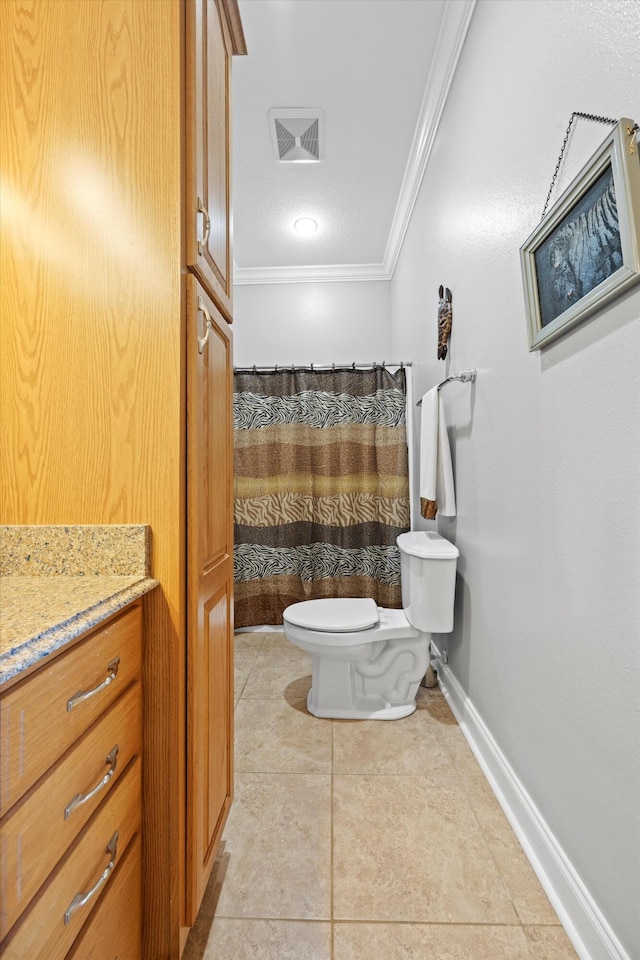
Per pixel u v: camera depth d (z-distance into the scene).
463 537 1.76
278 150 2.35
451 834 1.23
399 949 0.93
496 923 0.98
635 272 0.73
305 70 1.89
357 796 1.37
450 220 1.88
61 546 0.85
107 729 0.70
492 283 1.42
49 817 0.55
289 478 2.81
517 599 1.26
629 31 0.76
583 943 0.91
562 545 1.02
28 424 0.86
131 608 0.80
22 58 0.87
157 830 0.84
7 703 0.48
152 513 0.85
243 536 2.81
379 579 2.80
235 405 2.82
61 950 0.57
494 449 1.42
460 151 1.73
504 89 1.30
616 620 0.83
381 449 2.80
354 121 2.17
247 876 1.10
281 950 0.93
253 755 1.58
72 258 0.86
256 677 2.20
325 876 1.10
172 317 0.84
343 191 2.68
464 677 1.76
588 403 0.91
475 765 1.52
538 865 1.10
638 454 0.77
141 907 0.83
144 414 0.85
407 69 1.89
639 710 0.77
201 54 0.95
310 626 1.79
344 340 3.65
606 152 0.79
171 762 0.84
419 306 2.55
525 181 1.18
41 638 0.54
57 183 0.86
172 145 0.85
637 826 0.78
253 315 3.67
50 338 0.86
